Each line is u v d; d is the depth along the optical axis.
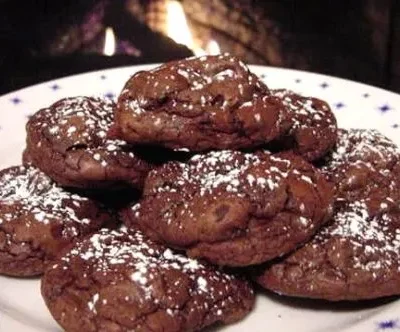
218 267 0.28
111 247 0.28
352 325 0.27
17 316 0.29
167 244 0.27
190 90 0.28
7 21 0.57
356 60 0.56
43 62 0.53
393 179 0.32
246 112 0.28
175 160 0.29
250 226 0.26
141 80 0.29
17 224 0.30
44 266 0.30
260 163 0.28
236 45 0.56
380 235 0.29
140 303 0.25
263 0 0.58
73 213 0.31
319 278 0.27
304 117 0.32
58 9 0.58
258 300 0.29
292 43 0.56
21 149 0.38
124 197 0.32
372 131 0.34
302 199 0.27
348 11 0.58
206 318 0.27
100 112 0.32
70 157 0.30
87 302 0.26
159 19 0.57
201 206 0.26
